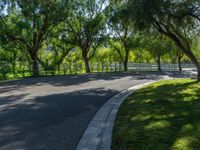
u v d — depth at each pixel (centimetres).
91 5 4397
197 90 1780
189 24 2528
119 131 820
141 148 670
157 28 2531
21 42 3619
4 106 1232
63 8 3562
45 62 4206
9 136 775
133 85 2244
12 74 3544
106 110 1162
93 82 2483
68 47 5016
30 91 1811
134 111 1113
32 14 3466
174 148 664
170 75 3834
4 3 3406
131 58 7188
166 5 2289
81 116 1041
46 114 1065
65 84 2288
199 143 700
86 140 747
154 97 1470
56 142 728
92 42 4625
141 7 2272
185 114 1038
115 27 4731
